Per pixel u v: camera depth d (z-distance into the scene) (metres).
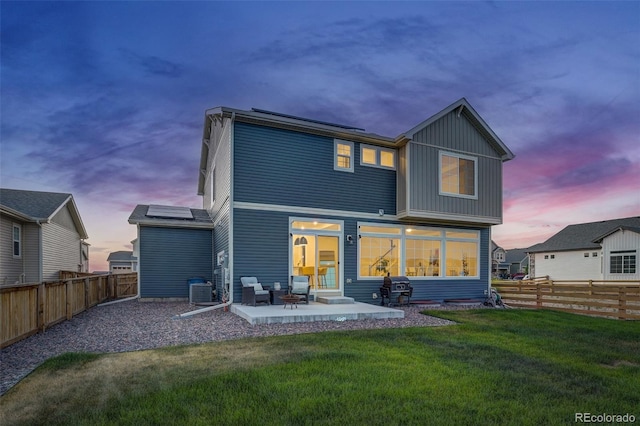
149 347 6.45
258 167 11.28
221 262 12.77
